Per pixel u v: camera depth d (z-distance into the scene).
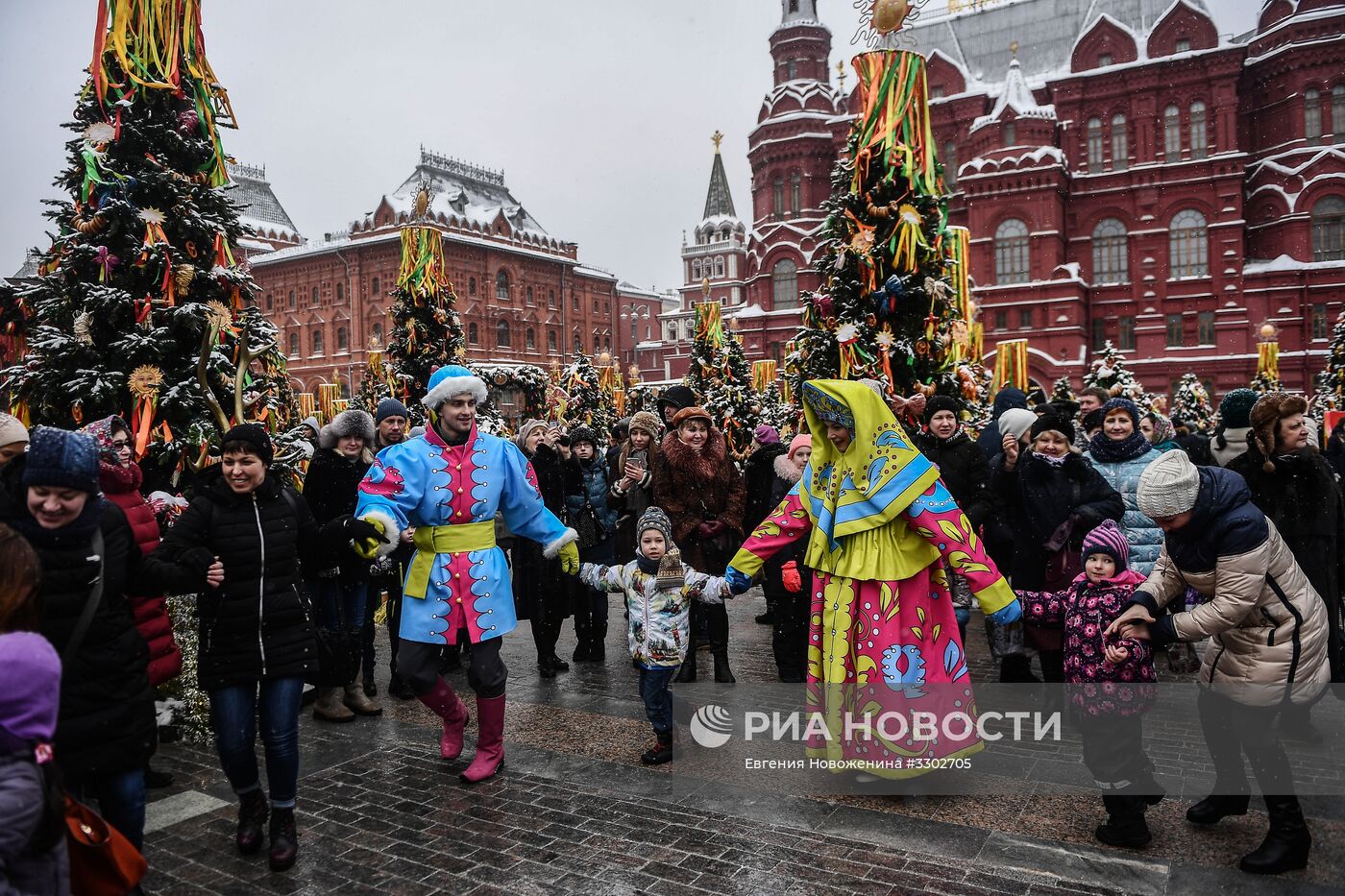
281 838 3.68
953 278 8.66
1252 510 3.31
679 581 4.70
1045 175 47.06
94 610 2.96
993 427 7.25
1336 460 6.11
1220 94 46.72
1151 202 47.62
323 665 3.88
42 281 6.56
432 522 4.59
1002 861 3.53
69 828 2.39
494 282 62.12
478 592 4.59
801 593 5.85
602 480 7.59
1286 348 44.44
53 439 2.90
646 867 3.55
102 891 2.49
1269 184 46.22
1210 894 3.23
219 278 6.84
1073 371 45.62
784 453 6.80
